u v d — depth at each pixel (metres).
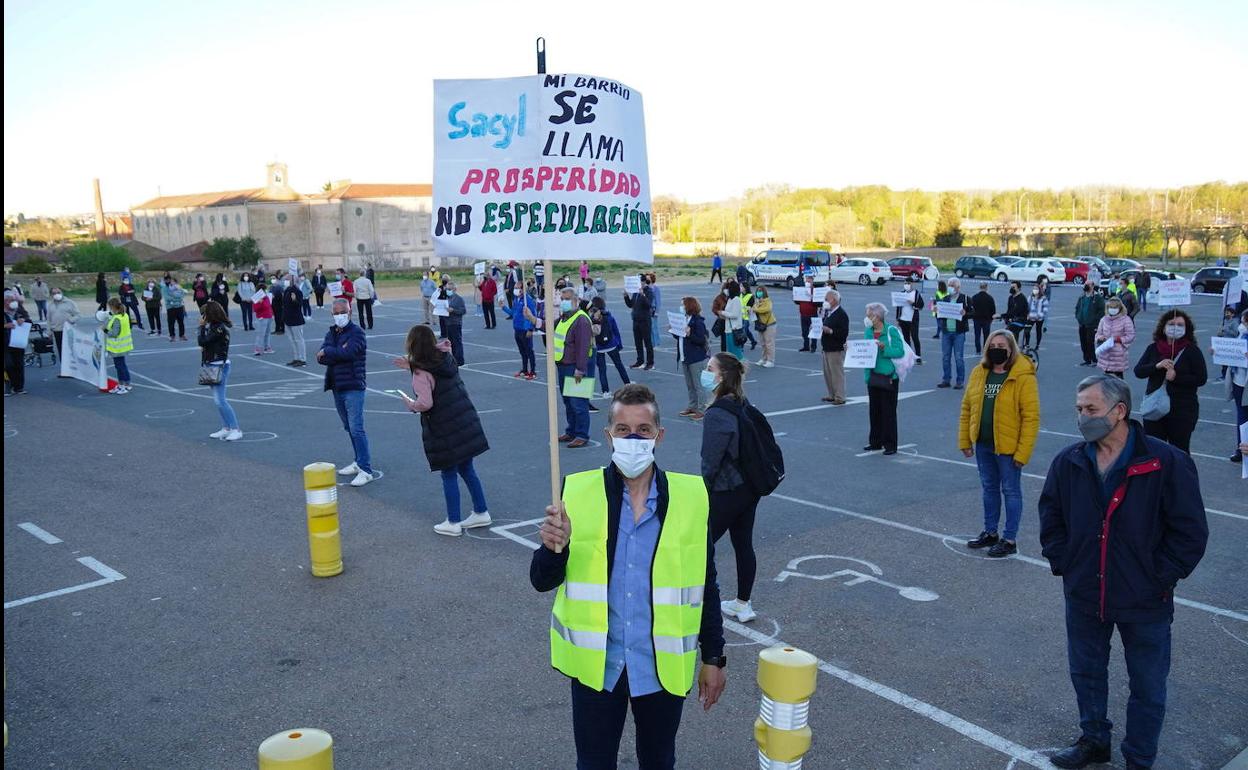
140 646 6.02
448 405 7.98
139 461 11.16
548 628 6.27
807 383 17.33
